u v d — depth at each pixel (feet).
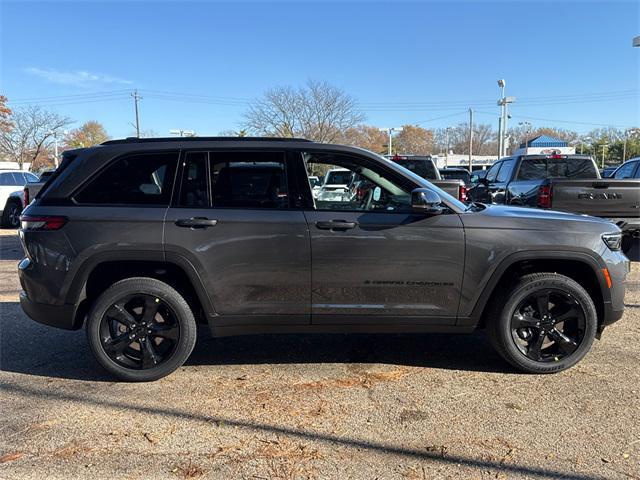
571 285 13.44
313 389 13.05
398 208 13.41
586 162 34.60
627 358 14.78
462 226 13.20
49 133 171.53
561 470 9.48
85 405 12.25
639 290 22.50
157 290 13.28
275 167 13.43
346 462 9.80
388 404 12.16
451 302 13.46
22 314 19.86
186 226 13.01
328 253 13.12
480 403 12.17
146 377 13.48
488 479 9.23
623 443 10.37
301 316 13.48
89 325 13.30
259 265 13.17
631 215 26.21
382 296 13.38
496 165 40.34
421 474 9.41
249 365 14.70
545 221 13.50
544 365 13.66
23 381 13.69
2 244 39.14
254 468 9.64
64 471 9.57
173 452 10.19
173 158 13.43
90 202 13.25
